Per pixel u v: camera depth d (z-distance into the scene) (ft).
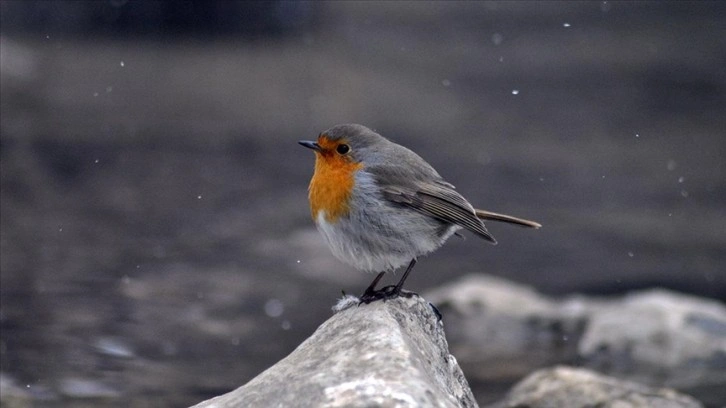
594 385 30.35
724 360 38.55
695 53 106.22
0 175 62.18
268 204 60.08
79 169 64.95
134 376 34.53
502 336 42.06
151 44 103.96
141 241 52.29
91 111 79.20
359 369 17.88
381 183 23.72
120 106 81.15
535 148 75.77
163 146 71.26
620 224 59.16
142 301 43.27
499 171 69.15
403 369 17.84
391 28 126.00
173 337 39.04
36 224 53.83
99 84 87.35
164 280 46.42
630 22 122.93
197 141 73.67
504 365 38.32
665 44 110.42
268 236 54.34
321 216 23.98
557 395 30.35
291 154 71.87
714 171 69.82
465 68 104.58
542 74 101.71
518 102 90.79
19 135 70.90
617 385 30.35
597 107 88.53
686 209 61.93
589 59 106.83
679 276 50.55
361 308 21.91
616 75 99.66
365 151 23.95
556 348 41.01
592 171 69.82
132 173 64.64
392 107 87.45
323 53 108.27
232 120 79.61
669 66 101.71
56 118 76.38
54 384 33.24
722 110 86.48
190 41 107.24
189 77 92.84
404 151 24.91
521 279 50.26
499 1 141.49
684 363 38.55
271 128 77.97
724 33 113.80
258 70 96.73
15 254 48.78
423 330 22.15
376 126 80.28
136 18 104.94
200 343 38.58
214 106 83.97
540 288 48.98
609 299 47.16
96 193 60.54
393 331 19.57
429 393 17.19
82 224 54.49
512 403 30.78
